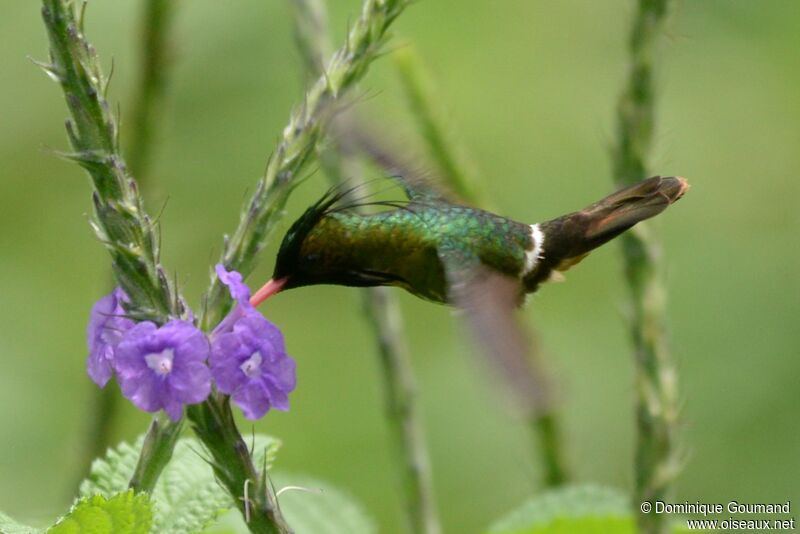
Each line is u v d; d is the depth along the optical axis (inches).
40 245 473.1
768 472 430.9
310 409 472.7
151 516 212.1
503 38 497.4
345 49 244.5
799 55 479.5
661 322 282.0
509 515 306.7
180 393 204.7
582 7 498.6
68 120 212.4
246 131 469.4
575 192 489.7
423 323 490.9
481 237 290.4
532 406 204.8
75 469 332.2
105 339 216.5
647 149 299.6
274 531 223.5
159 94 351.9
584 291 483.2
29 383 438.3
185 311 220.5
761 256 474.9
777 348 451.5
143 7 347.6
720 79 486.0
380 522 448.5
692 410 444.8
